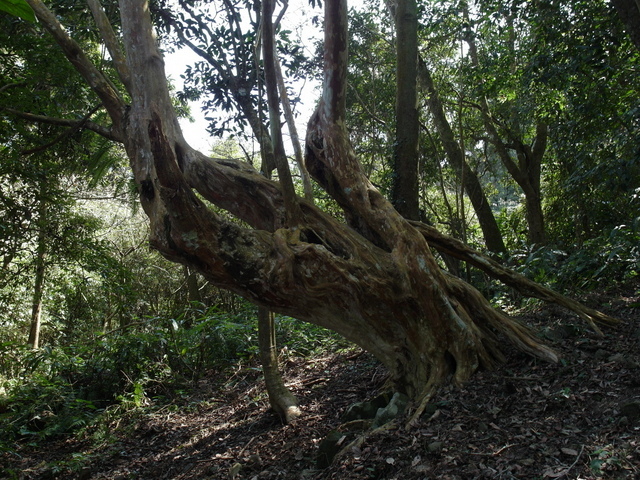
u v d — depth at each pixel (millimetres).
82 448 6648
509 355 5211
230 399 7617
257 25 6883
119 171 15188
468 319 5160
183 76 8688
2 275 10297
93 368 8281
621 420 3629
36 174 9125
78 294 14570
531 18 9750
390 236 5055
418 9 10859
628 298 6855
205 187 5727
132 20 5680
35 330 14438
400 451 3916
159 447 6242
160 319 9227
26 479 5727
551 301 5586
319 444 4723
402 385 5203
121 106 6012
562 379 4578
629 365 4457
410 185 9609
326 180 5520
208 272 4906
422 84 12961
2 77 8445
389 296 4871
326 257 4816
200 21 8008
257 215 5641
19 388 7949
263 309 6418
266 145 6859
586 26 8617
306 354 9484
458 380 4832
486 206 13727
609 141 9984
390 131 12531
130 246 18609
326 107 5266
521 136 14836
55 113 9156
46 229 9875
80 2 8523
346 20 4984
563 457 3361
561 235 14648
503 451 3590
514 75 12031
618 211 11750
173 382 8398
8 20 8656
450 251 5750
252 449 5340
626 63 9586
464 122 15195
